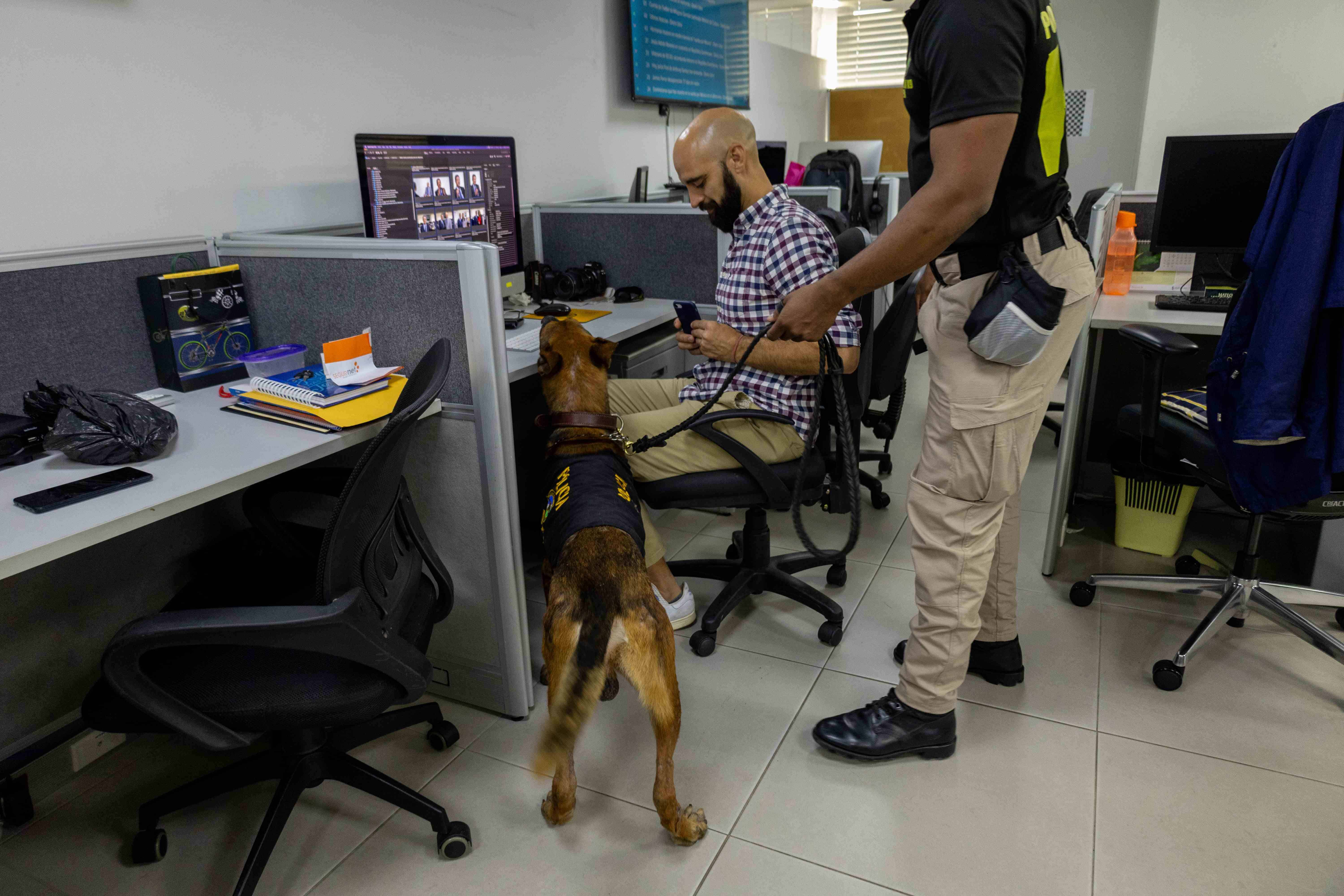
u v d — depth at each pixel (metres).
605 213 2.57
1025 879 1.26
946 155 1.09
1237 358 1.50
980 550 1.38
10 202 1.47
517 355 1.79
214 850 1.36
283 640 1.01
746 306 1.69
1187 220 2.35
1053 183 1.21
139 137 1.66
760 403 1.70
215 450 1.27
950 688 1.47
